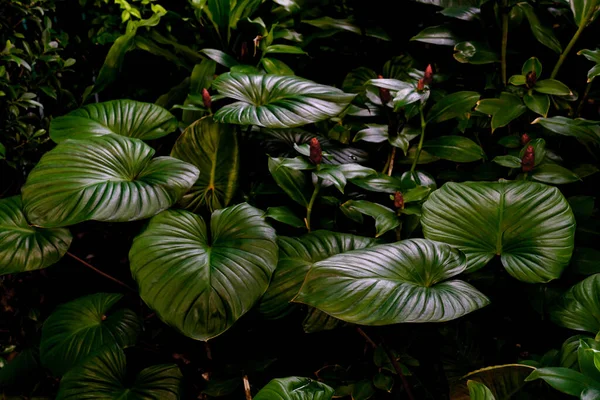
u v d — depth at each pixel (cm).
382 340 232
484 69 273
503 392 215
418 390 238
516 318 242
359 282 212
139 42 276
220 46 281
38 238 231
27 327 266
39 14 267
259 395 206
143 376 229
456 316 208
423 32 269
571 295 219
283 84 248
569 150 262
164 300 217
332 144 264
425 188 232
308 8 284
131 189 226
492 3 263
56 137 246
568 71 271
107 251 279
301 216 250
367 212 233
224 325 216
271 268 223
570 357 209
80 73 285
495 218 226
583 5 248
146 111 256
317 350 248
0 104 260
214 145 246
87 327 235
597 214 252
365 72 278
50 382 245
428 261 218
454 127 265
